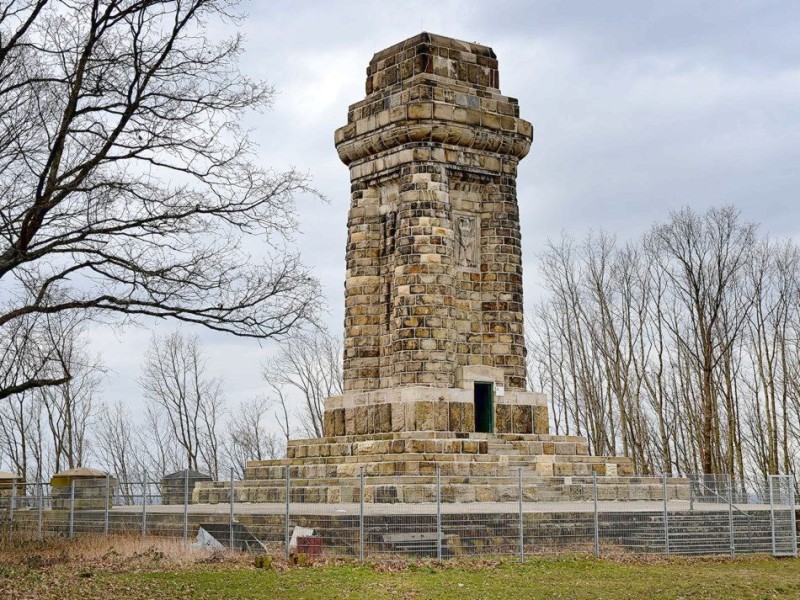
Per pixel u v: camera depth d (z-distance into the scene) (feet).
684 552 126.31
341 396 164.35
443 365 159.22
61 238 102.06
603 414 249.14
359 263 170.09
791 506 131.03
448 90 166.30
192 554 115.14
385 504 134.72
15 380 149.38
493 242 169.07
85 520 142.20
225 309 104.99
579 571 111.55
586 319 255.91
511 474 151.02
